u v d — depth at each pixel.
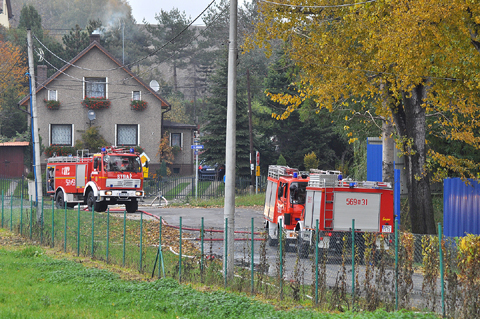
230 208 33.66
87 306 25.73
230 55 34.56
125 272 36.41
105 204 70.62
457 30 38.22
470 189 49.38
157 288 29.95
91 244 45.47
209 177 135.50
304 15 49.12
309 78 50.25
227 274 32.81
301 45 50.31
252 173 106.25
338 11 47.00
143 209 80.00
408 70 41.50
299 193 47.47
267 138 131.00
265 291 29.70
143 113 125.69
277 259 31.58
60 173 77.19
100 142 120.75
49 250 45.81
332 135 130.12
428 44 39.19
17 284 30.67
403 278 27.11
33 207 61.88
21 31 190.00
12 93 168.38
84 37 180.88
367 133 71.31
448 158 48.66
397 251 26.80
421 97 47.44
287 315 24.02
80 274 34.09
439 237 24.77
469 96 42.91
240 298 26.89
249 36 51.22
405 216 58.38
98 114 123.31
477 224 49.22
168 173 127.25
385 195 42.03
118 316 23.78
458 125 48.78
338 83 47.34
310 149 126.94
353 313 24.47
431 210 48.16
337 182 41.75
